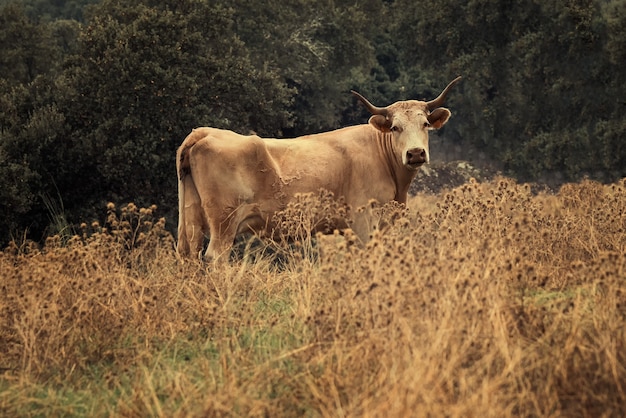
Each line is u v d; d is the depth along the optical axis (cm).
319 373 929
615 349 848
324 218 1562
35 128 3253
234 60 3756
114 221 1356
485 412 738
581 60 6419
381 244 1017
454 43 6950
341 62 6962
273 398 904
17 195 3075
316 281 1134
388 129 1642
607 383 814
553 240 1303
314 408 847
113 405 927
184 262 1344
